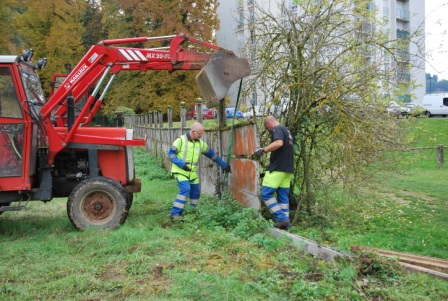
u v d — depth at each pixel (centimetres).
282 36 835
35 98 792
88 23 5088
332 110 812
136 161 1905
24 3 4216
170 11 3722
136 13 3859
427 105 3828
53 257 607
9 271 548
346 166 803
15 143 730
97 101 825
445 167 1858
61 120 900
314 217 826
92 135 806
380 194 1218
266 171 772
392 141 809
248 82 898
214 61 800
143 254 601
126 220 812
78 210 757
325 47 826
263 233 698
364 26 857
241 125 838
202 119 1158
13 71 729
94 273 538
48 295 477
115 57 815
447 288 500
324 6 840
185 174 812
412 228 819
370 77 809
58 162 834
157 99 3872
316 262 564
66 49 4197
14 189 729
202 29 3538
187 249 623
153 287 485
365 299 472
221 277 511
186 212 827
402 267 553
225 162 913
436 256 661
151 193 1148
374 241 717
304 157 845
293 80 830
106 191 763
